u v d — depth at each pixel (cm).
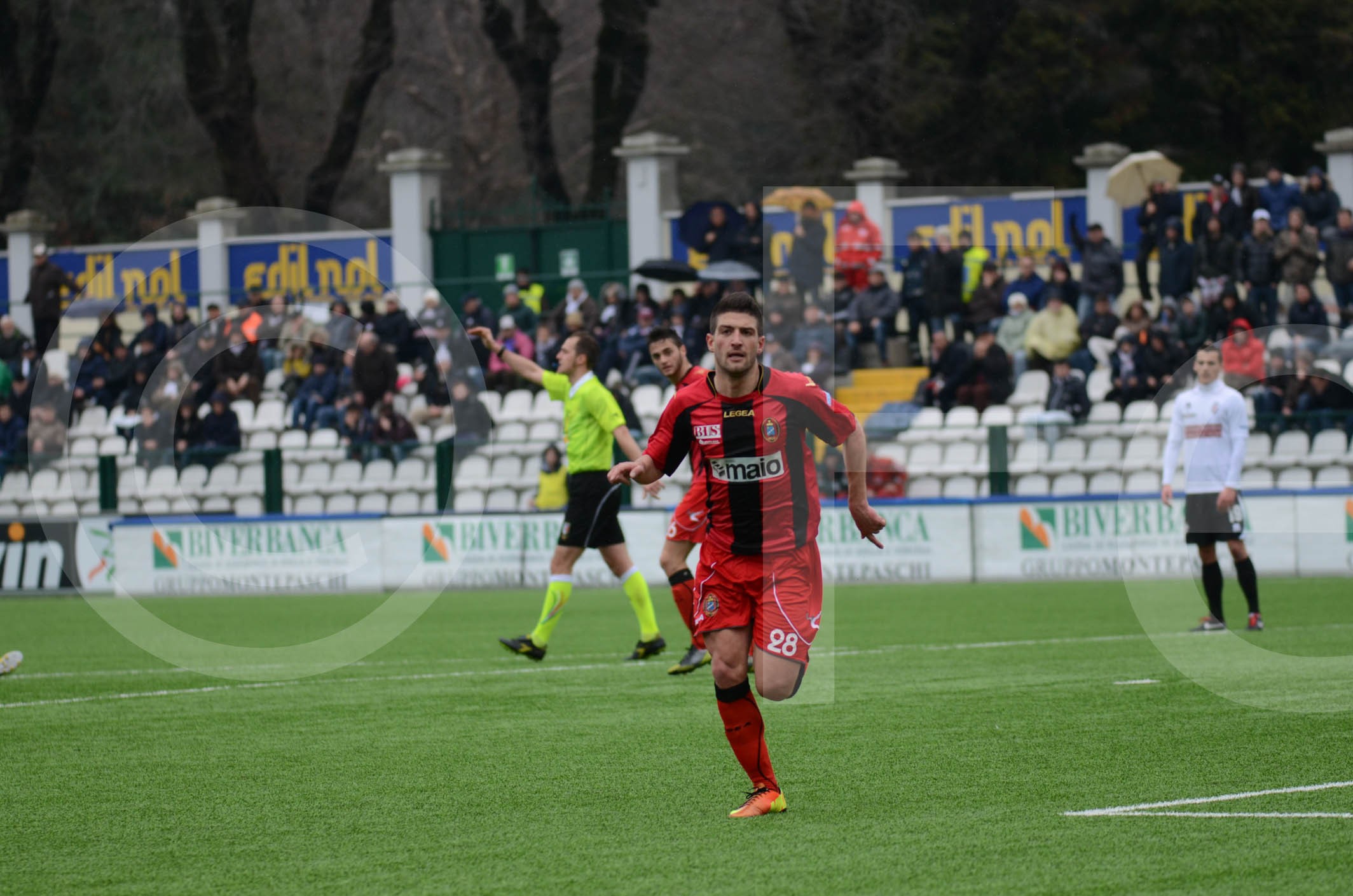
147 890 1316
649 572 4934
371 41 8206
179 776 1861
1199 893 1227
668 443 1602
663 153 6244
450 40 9450
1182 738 1984
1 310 6419
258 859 1420
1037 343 5431
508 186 9400
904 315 5850
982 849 1388
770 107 8425
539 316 5875
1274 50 7731
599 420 2844
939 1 7906
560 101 9862
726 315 1534
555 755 1942
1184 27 7875
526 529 5034
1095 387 5406
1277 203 5403
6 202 8544
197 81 8219
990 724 2119
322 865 1388
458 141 9594
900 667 2769
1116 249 5491
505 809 1620
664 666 2900
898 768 1802
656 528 4928
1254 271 5288
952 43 7919
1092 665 2766
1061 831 1457
